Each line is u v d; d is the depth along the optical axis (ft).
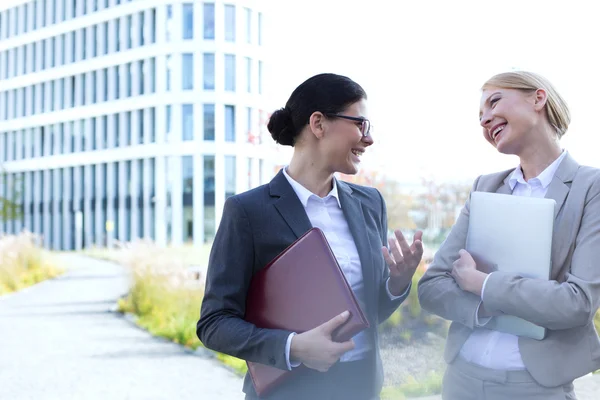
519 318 6.68
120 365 24.11
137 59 170.91
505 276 6.56
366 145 6.80
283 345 5.92
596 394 14.83
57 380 21.77
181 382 21.25
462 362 7.14
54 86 192.44
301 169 6.91
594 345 6.68
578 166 7.00
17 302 46.96
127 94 173.78
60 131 190.70
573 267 6.54
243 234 6.59
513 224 6.79
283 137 6.99
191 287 36.09
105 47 179.63
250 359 6.20
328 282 6.06
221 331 6.30
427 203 39.40
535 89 7.01
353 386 6.57
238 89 163.02
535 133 7.06
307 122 6.75
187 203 163.12
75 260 103.35
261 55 164.45
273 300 6.31
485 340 6.96
